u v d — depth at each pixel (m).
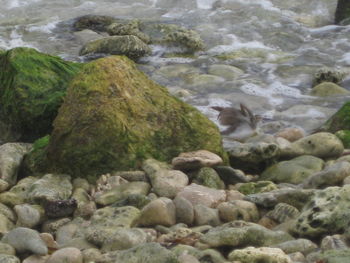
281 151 9.34
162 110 9.16
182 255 6.08
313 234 6.65
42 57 10.93
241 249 6.21
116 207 7.59
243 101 12.18
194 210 7.41
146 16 17.42
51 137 8.85
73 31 16.36
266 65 14.12
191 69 13.82
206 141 9.09
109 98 8.91
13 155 9.07
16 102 10.18
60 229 7.41
